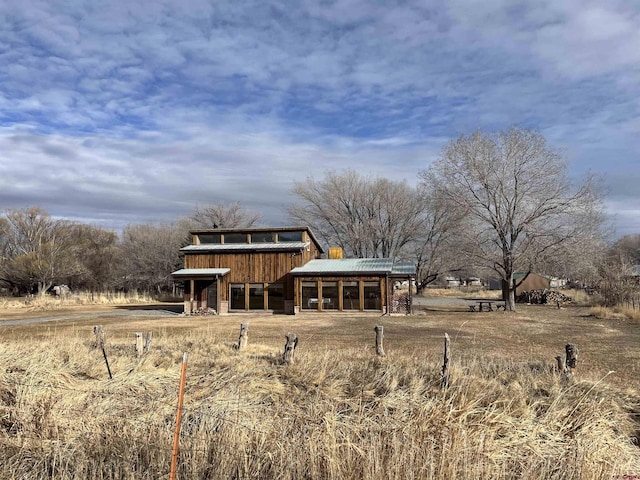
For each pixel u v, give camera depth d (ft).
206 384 22.61
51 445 16.56
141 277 165.68
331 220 164.04
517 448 15.99
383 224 164.14
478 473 14.03
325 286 94.48
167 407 19.24
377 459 13.91
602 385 23.39
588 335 54.95
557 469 15.25
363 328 63.93
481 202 99.86
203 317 87.92
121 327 66.59
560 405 19.61
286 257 98.27
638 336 53.72
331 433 15.80
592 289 141.69
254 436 16.21
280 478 14.30
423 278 164.76
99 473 14.85
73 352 31.27
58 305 124.47
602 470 15.24
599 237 95.55
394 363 26.94
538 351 41.75
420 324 70.18
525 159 97.40
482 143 98.58
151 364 27.68
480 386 21.80
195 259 102.27
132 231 181.57
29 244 162.71
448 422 16.70
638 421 20.13
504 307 108.78
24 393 20.67
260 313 97.86
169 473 14.53
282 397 21.07
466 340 49.78
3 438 17.04
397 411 18.47
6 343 35.27
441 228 146.92
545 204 95.96
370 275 92.32
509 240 100.53
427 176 107.76
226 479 14.44
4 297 148.36
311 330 61.05
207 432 16.49
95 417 18.12
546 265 97.86
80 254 167.73
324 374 24.44
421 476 13.70
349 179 164.25
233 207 190.70
